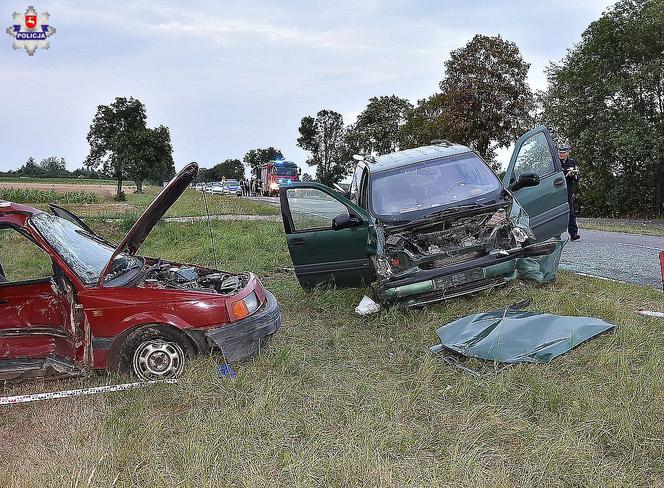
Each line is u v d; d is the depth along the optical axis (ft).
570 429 11.48
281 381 14.97
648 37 80.23
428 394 13.79
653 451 10.61
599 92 86.33
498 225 21.17
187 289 16.53
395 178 23.85
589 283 22.79
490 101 123.54
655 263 28.45
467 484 9.91
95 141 151.74
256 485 10.25
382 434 11.80
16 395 15.21
